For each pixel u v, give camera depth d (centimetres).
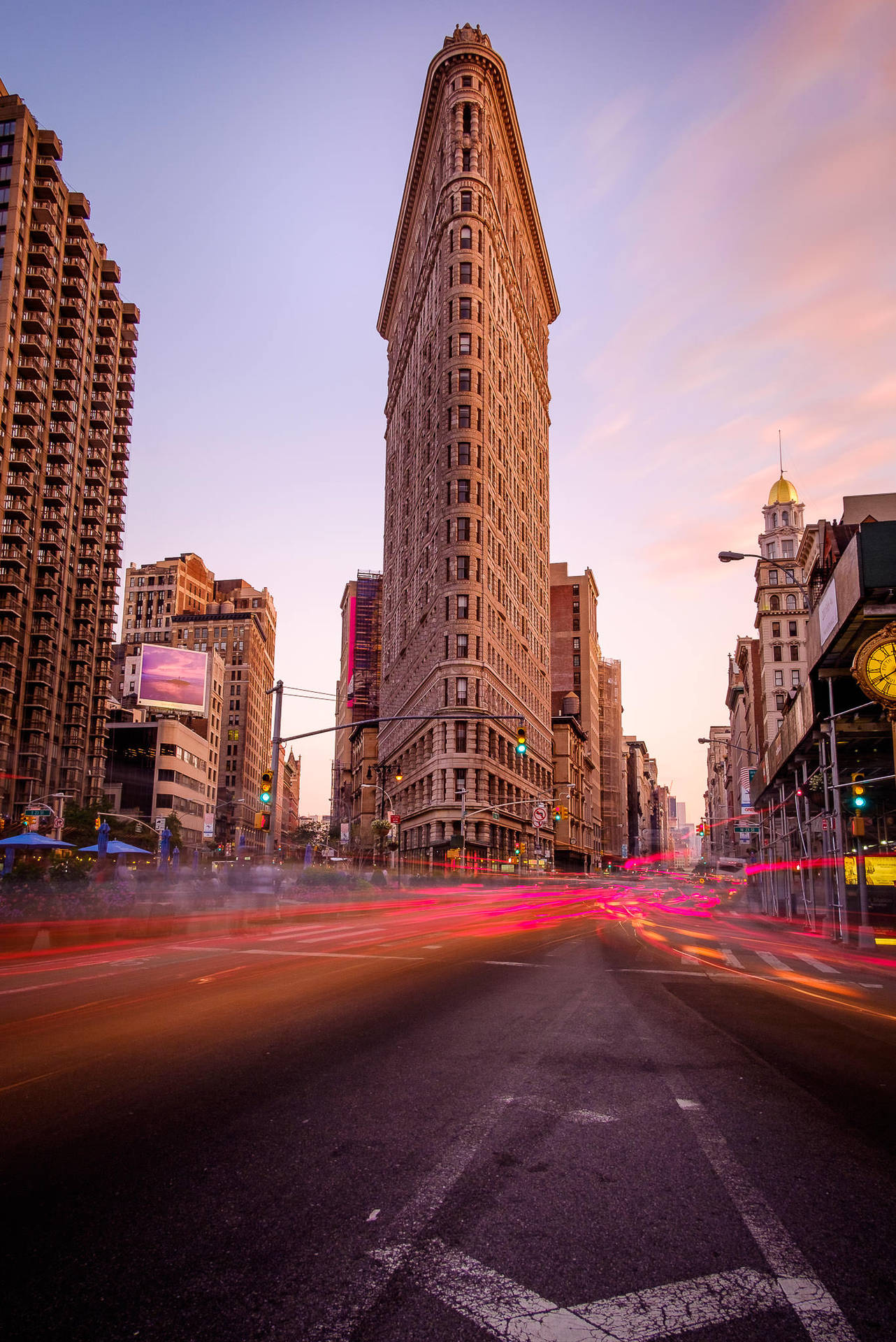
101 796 9694
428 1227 398
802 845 3750
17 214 8325
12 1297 325
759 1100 637
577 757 13550
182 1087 636
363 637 16588
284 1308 321
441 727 7362
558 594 15275
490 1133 541
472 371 8031
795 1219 416
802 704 3228
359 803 13938
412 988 1208
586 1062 753
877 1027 988
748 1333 308
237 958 1584
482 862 7056
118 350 10762
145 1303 323
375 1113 579
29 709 8331
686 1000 1174
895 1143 539
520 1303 327
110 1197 425
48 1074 670
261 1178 455
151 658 12175
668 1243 385
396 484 10981
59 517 8800
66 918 2423
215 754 14475
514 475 9281
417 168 9838
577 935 2467
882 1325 315
